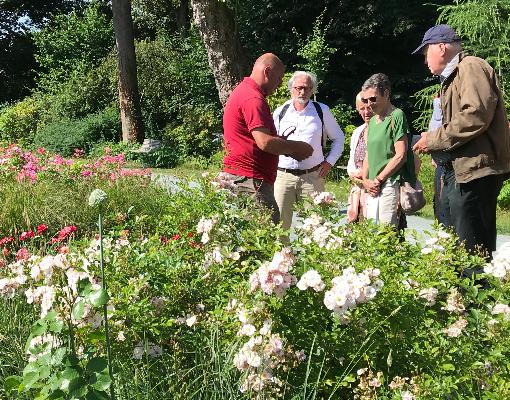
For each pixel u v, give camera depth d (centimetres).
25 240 596
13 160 976
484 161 392
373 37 2292
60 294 236
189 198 465
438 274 303
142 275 320
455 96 401
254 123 444
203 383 262
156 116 2577
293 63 2306
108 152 1020
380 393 254
